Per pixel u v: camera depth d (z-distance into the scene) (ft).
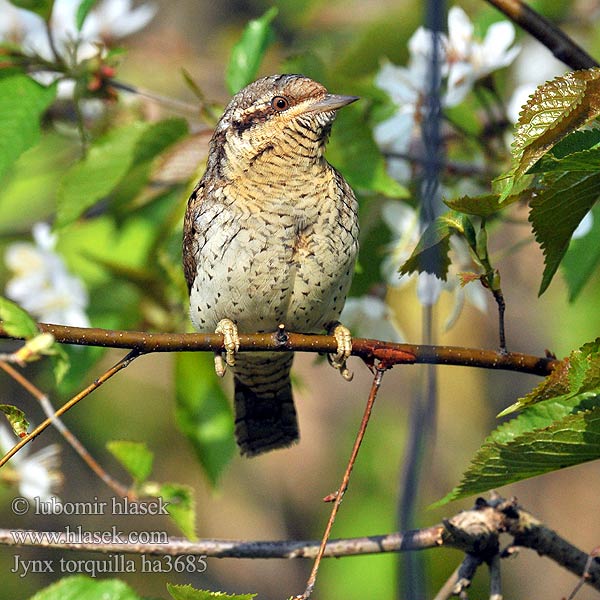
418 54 28.43
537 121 15.79
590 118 15.80
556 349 38.40
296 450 45.03
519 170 15.94
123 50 27.14
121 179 27.71
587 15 37.81
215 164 24.64
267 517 43.93
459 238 26.96
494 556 21.21
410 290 38.42
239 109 24.30
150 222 33.06
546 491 43.34
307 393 46.11
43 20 26.78
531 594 40.70
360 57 32.63
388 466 43.86
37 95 25.63
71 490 40.63
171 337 19.11
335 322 25.40
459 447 42.70
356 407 45.78
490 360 19.24
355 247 24.50
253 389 27.86
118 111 32.53
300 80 24.30
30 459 24.88
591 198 17.43
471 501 41.91
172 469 43.06
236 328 24.00
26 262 30.48
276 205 23.57
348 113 26.11
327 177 23.99
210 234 24.00
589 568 21.38
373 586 40.63
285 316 24.73
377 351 19.17
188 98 42.50
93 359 28.35
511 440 18.74
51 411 17.89
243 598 17.29
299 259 23.88
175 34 45.85
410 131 28.45
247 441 28.22
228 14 50.16
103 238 33.27
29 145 25.13
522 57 33.96
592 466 43.29
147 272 28.73
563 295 38.75
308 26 45.06
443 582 36.01
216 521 43.29
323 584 41.52
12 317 17.46
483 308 27.17
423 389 18.42
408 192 27.86
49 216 36.78
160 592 38.09
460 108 30.01
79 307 30.09
